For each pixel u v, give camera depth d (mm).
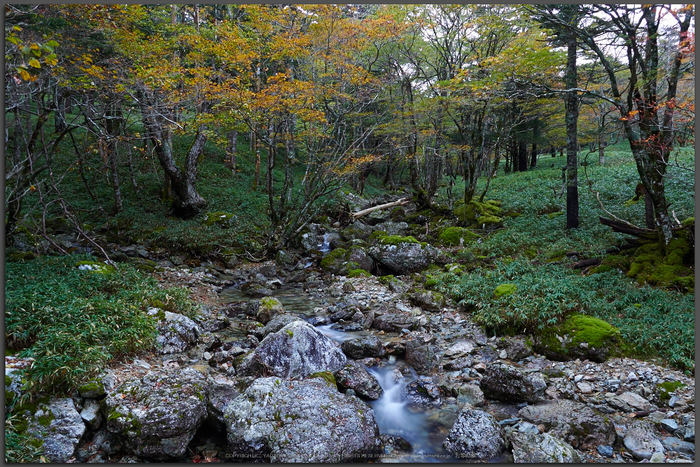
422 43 16875
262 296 10602
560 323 6859
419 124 16312
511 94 11008
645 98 8539
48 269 7461
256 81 12875
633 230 9594
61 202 8828
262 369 5844
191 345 6773
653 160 8695
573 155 12211
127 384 4664
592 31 9391
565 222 13070
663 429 4629
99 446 4207
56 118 11727
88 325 5277
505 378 5500
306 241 16094
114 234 14438
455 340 7359
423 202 18766
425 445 4711
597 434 4508
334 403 4746
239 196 20094
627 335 6414
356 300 9719
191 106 12594
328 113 15672
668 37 7867
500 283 9023
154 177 19703
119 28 11062
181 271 11945
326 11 12336
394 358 6832
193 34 12664
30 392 4195
